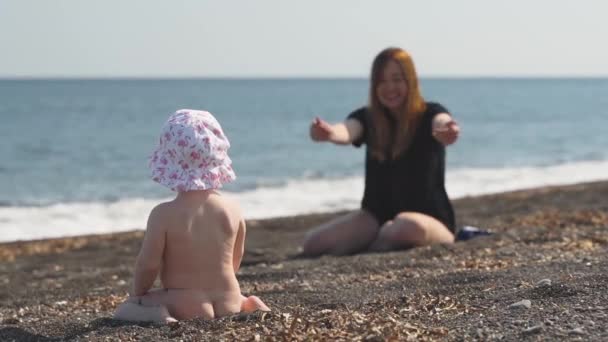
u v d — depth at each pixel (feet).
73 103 287.28
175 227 13.89
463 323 12.89
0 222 48.78
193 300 13.94
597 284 14.75
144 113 218.38
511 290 15.38
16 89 519.60
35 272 28.58
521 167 83.10
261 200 56.39
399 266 21.58
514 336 11.86
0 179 78.43
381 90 24.98
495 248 23.62
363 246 26.09
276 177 76.54
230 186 66.54
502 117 206.39
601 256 19.60
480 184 65.67
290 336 12.30
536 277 16.81
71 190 69.15
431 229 24.93
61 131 147.54
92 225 47.91
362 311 14.47
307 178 74.74
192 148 13.79
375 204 26.35
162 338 12.93
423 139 25.38
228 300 14.20
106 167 90.02
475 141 122.83
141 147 115.96
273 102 318.04
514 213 38.75
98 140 127.65
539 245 23.72
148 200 59.82
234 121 186.09
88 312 17.78
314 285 19.07
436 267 20.97
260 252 27.89
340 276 20.70
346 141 24.93
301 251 27.58
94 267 29.55
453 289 16.20
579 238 24.52
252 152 106.93
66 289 23.02
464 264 20.79
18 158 100.53
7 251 34.94
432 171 25.67
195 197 14.08
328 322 13.07
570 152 103.81
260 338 12.44
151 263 13.93
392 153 25.58
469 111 241.35
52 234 45.11
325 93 467.11
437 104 25.80
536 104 299.99
